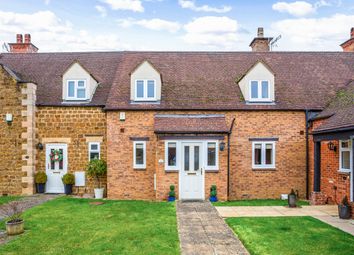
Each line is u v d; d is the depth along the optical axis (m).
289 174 16.81
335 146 14.42
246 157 16.78
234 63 20.14
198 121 16.31
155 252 8.33
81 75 17.70
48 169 17.66
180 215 12.48
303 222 11.19
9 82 17.11
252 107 16.81
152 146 16.77
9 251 8.54
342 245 8.70
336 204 14.36
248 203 15.10
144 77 17.17
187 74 19.05
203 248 8.64
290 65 20.05
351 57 20.81
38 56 21.25
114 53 21.47
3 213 12.99
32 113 17.11
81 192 17.47
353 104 14.26
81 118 17.52
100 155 17.47
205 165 15.86
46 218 12.05
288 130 16.89
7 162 17.12
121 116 16.75
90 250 8.56
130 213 12.85
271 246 8.66
